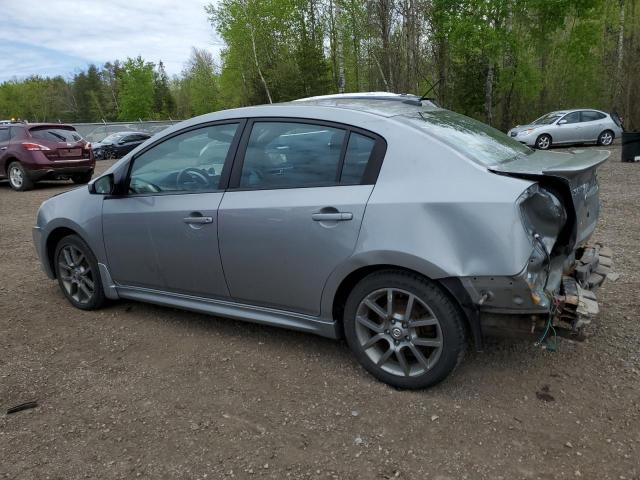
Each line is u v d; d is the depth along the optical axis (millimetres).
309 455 2562
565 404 2904
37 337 3977
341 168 3119
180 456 2586
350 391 3104
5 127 13086
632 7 25031
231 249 3459
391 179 2938
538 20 22891
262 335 3887
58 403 3074
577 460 2463
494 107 29312
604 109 27828
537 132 19688
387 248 2855
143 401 3070
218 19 34781
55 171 12805
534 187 2686
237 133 3543
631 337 3625
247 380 3270
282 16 33656
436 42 25875
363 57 28594
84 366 3510
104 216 4086
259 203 3320
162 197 3801
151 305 4555
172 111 72375
